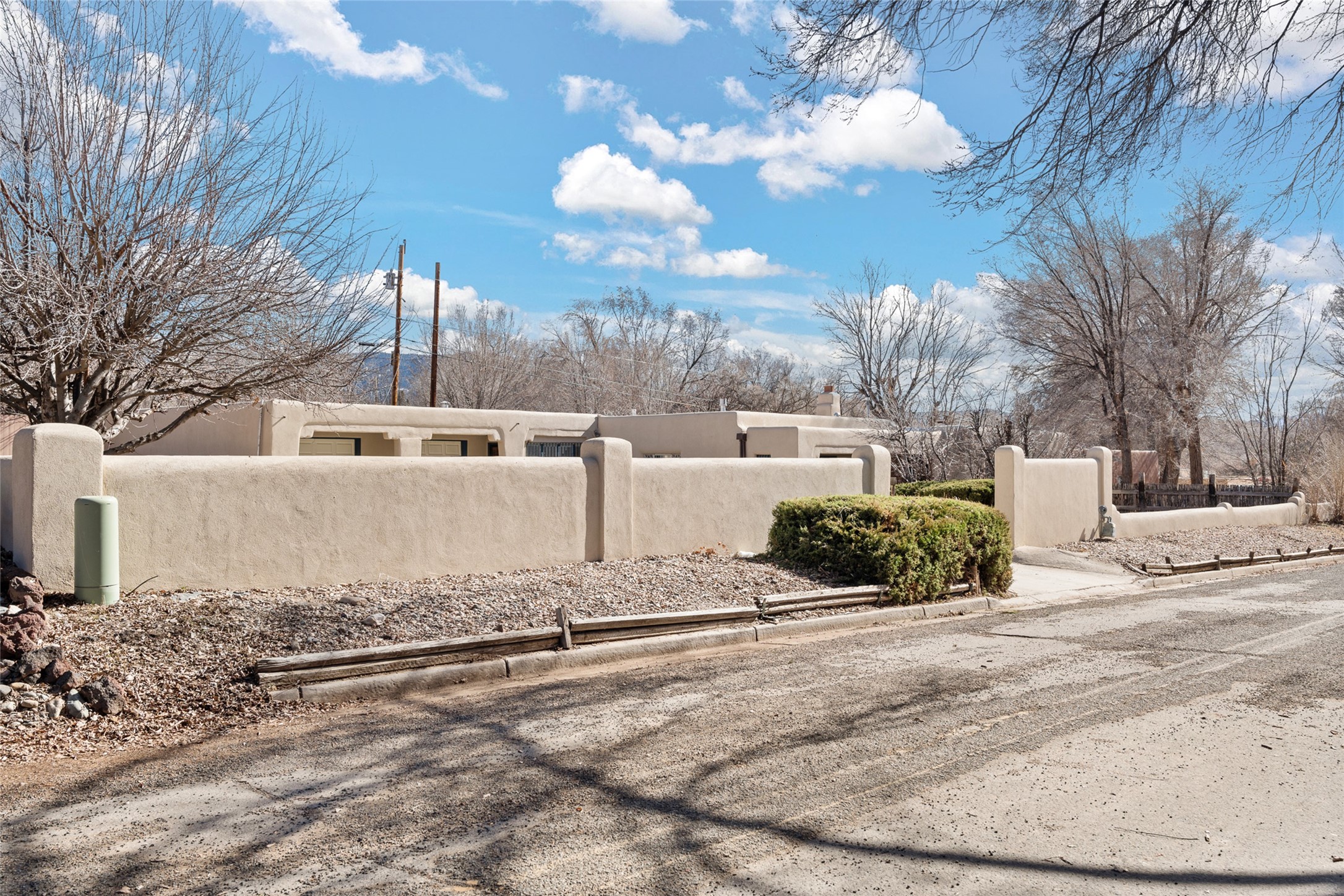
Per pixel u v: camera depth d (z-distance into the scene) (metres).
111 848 4.04
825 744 5.62
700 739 5.73
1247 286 33.22
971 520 12.32
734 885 3.72
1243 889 3.71
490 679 7.66
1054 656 8.45
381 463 9.72
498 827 4.32
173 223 9.65
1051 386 35.56
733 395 52.34
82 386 10.03
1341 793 4.82
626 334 56.06
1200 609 11.68
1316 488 25.92
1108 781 4.98
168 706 6.25
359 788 4.84
